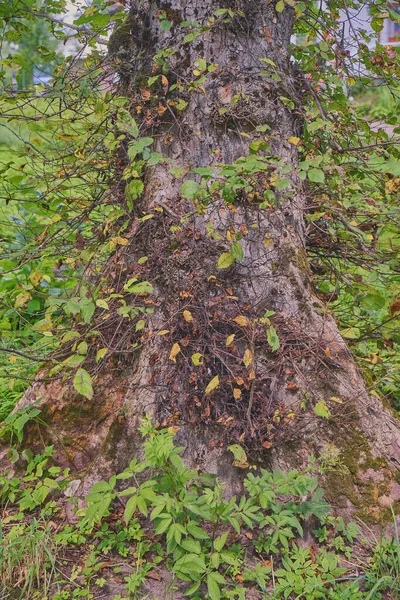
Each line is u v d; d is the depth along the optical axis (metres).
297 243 3.15
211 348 2.87
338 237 3.48
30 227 3.88
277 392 2.88
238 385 2.86
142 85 3.12
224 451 2.84
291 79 3.25
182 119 3.04
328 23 3.59
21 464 3.19
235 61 3.02
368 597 2.32
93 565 2.61
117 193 3.29
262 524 2.48
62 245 3.69
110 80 3.33
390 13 3.40
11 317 4.74
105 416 3.19
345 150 3.50
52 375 3.29
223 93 2.99
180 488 2.46
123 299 3.09
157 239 3.04
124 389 3.18
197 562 2.30
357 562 2.61
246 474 2.82
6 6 3.55
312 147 3.43
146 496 2.34
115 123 3.03
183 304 2.95
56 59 3.68
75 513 2.82
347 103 4.25
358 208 3.57
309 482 2.56
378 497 2.78
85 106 3.49
